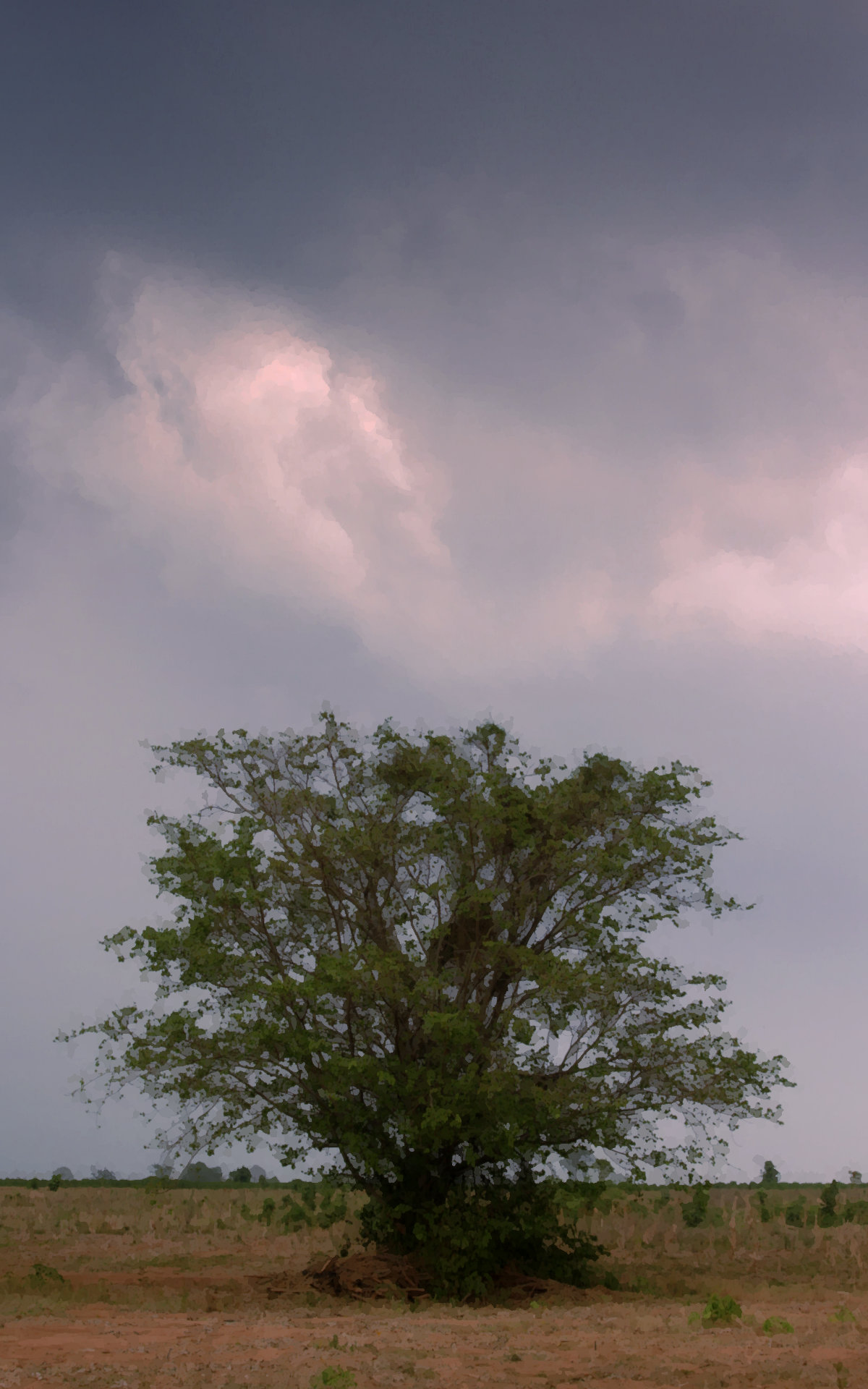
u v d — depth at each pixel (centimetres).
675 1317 1778
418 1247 2348
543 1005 2328
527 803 2481
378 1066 2241
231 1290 2205
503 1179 2377
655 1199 5025
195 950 2253
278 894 2425
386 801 2520
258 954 2414
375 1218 2420
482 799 2417
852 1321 1653
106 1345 1394
